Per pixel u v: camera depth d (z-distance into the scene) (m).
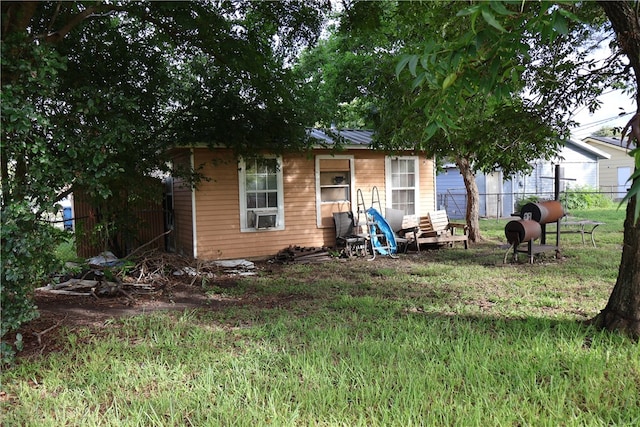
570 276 8.28
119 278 8.14
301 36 8.55
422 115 6.24
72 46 7.53
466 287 7.57
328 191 12.40
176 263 9.23
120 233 10.71
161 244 13.11
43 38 5.41
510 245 10.39
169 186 12.92
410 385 3.42
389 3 9.47
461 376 3.69
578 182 26.23
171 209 12.85
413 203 13.48
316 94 10.38
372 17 7.61
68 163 4.86
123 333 5.38
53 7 6.47
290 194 11.89
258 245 11.48
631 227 4.61
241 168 11.23
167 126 9.89
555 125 6.73
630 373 3.66
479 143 6.85
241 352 4.58
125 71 8.35
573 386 3.45
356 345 4.52
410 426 2.86
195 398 3.46
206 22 7.40
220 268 9.86
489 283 7.87
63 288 7.90
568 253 10.84
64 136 4.71
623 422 2.89
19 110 3.96
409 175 13.42
